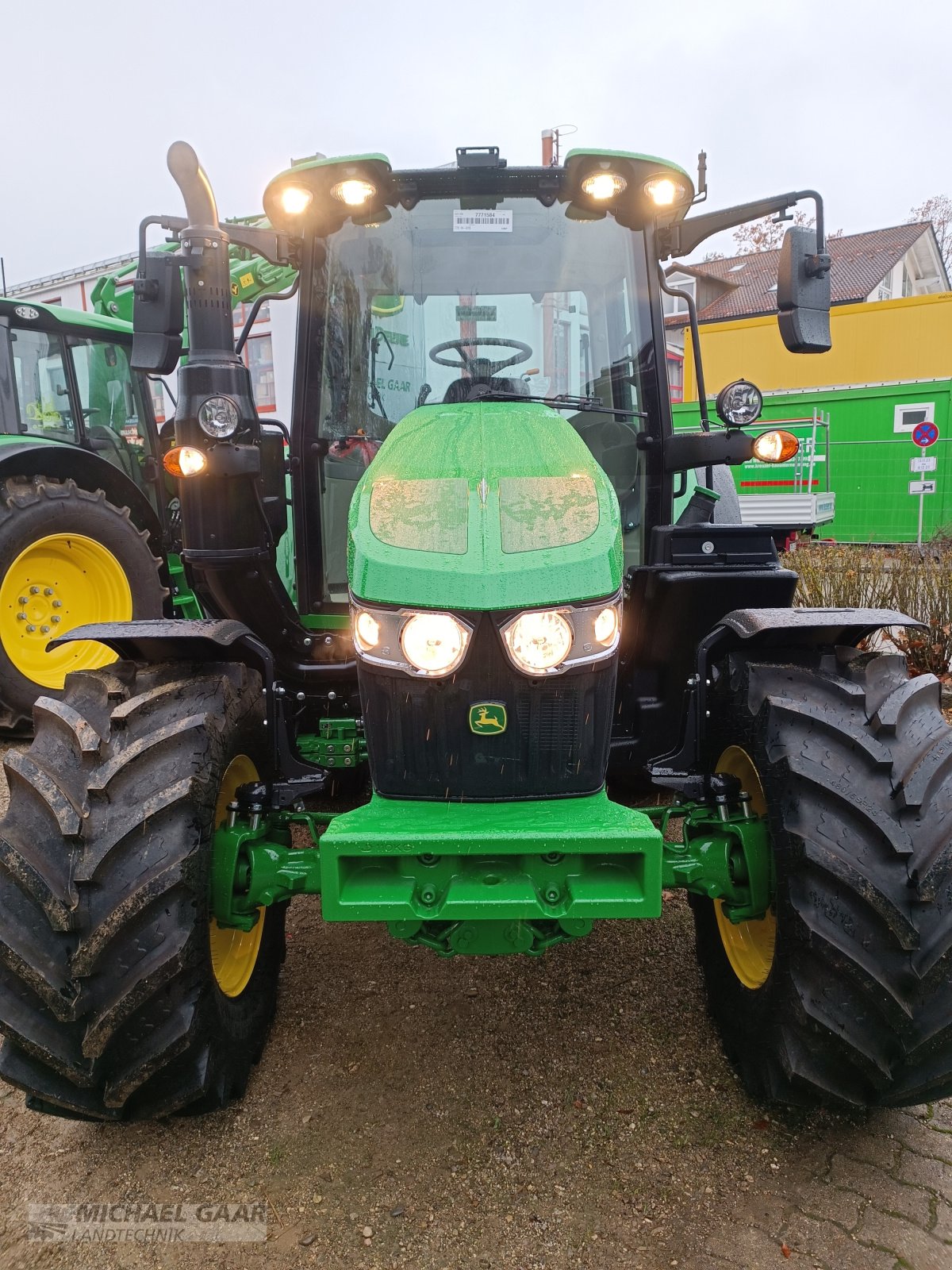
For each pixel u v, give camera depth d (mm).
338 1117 2254
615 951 2986
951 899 1896
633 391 3229
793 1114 2230
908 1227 1902
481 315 3201
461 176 3041
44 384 5520
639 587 2689
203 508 2826
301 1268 1839
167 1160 2131
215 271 2646
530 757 2104
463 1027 2604
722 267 29828
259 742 2406
